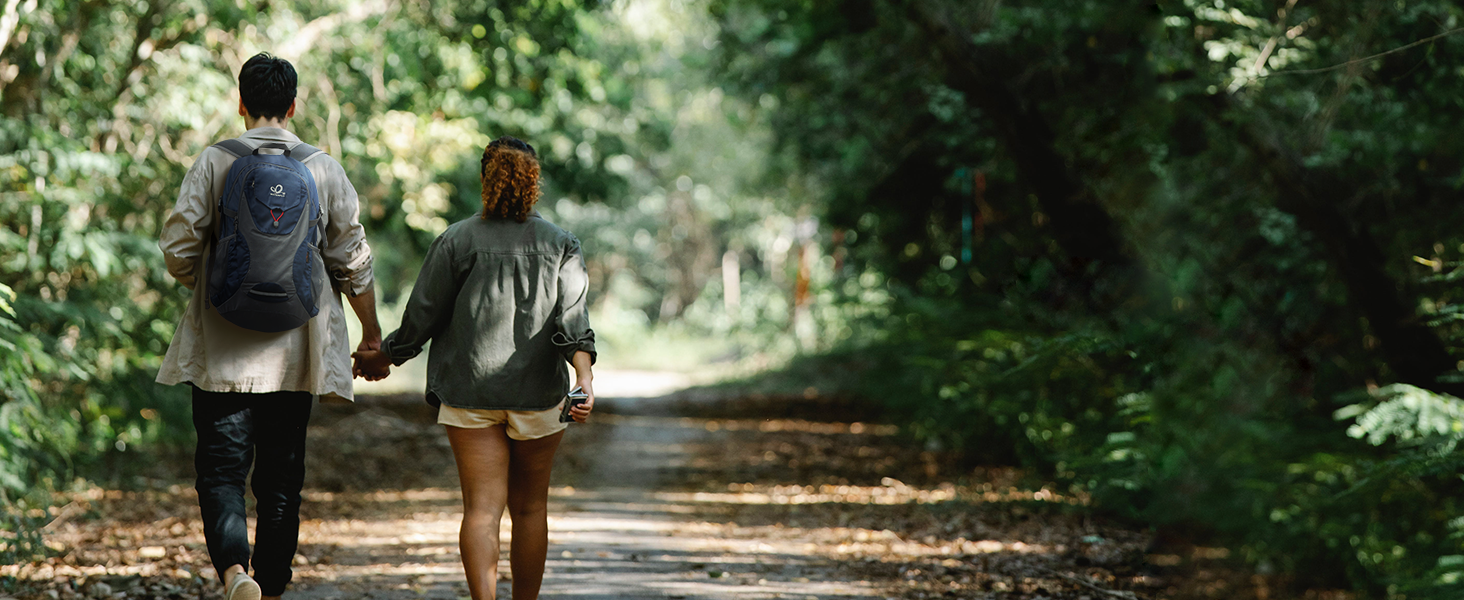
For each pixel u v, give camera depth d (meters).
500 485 4.04
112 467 9.66
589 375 4.02
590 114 21.00
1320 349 9.41
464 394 3.98
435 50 14.37
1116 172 9.58
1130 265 9.23
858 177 16.89
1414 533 7.92
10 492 6.82
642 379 33.75
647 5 21.91
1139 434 7.87
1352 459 8.20
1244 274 9.78
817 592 5.58
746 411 18.83
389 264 23.61
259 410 3.94
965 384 10.59
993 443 11.24
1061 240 10.07
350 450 11.97
